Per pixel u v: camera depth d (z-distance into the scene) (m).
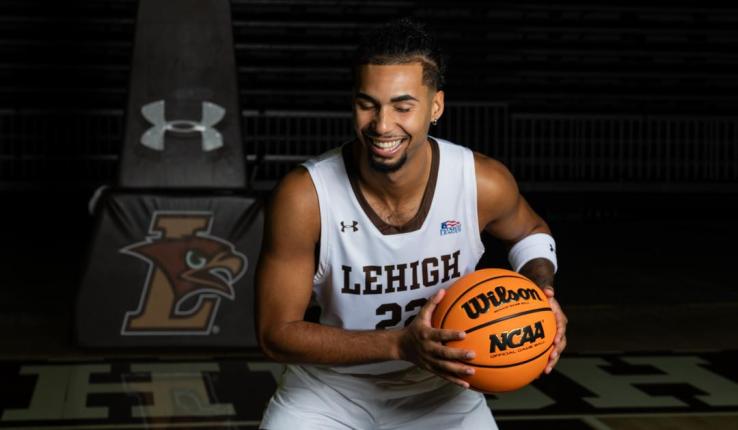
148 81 5.98
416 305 2.59
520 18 15.21
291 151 13.67
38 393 5.02
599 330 6.66
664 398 5.02
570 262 9.58
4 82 13.88
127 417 4.61
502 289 2.38
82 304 5.83
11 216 13.01
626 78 15.23
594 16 15.45
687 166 14.20
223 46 6.03
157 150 5.98
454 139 13.80
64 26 14.22
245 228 5.93
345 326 2.64
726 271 9.08
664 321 6.96
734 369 5.65
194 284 5.89
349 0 14.86
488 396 5.04
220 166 6.02
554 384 5.29
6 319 6.68
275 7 14.71
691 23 15.56
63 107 13.78
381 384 2.71
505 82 15.01
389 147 2.28
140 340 5.86
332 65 14.55
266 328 2.50
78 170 13.45
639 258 9.89
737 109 15.09
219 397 4.96
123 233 5.86
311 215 2.48
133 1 14.48
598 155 14.44
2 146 13.21
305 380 2.73
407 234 2.50
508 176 2.62
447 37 14.95
